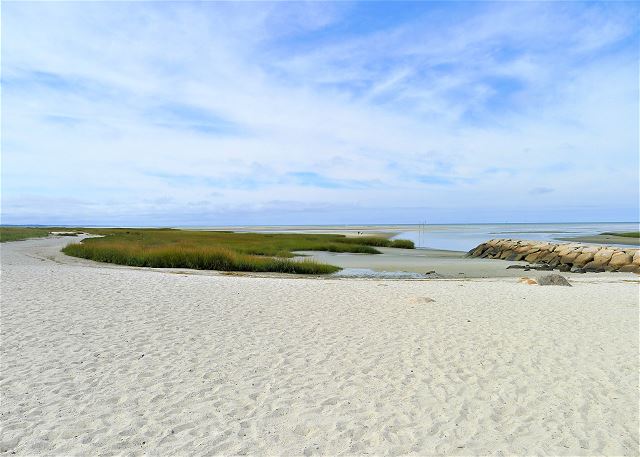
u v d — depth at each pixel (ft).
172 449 14.97
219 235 179.01
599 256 88.22
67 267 65.82
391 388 20.35
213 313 34.50
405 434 16.33
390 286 51.60
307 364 23.31
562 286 54.24
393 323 32.27
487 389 20.40
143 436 15.78
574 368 23.22
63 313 32.96
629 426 17.08
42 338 26.68
